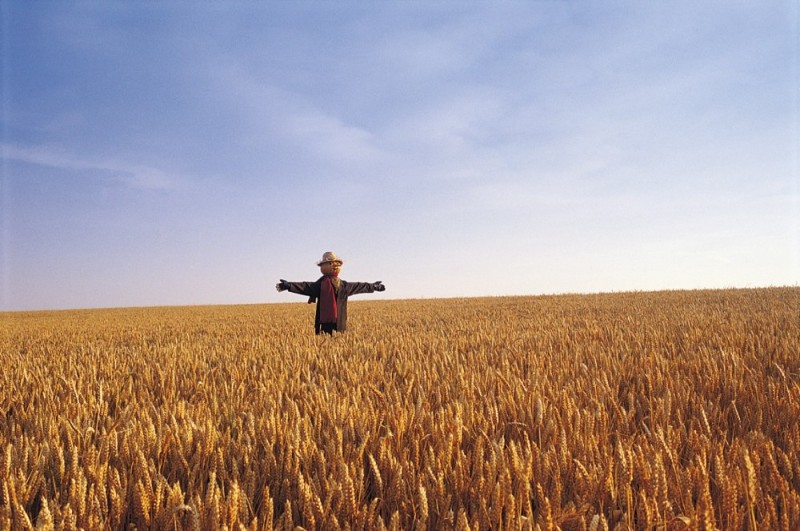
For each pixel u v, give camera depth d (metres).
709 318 10.70
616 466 1.96
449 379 4.46
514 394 3.50
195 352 7.45
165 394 4.33
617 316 13.17
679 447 2.51
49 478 2.35
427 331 10.29
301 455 2.29
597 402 3.24
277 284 8.97
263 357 6.58
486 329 9.94
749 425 3.05
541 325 10.65
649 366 4.81
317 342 7.91
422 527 1.70
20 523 1.67
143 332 13.48
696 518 1.57
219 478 2.26
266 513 1.76
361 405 3.38
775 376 4.66
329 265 9.07
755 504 1.87
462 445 2.65
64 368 6.09
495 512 1.68
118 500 1.88
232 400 3.84
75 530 1.65
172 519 1.71
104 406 3.71
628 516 1.71
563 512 1.73
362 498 2.05
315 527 1.78
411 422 2.77
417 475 2.12
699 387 4.07
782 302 16.09
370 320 15.05
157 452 2.44
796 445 2.39
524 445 2.61
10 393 4.33
